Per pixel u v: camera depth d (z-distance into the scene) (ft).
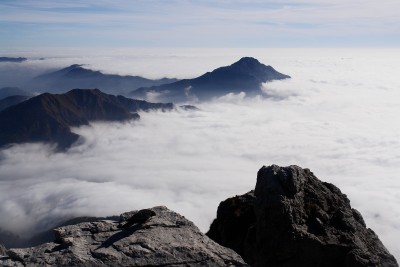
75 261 47.01
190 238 52.65
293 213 70.23
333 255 66.03
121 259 47.73
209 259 48.80
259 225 71.15
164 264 47.60
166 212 59.41
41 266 46.32
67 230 53.57
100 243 50.98
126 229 54.60
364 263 63.16
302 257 66.59
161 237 52.37
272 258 68.03
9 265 46.39
